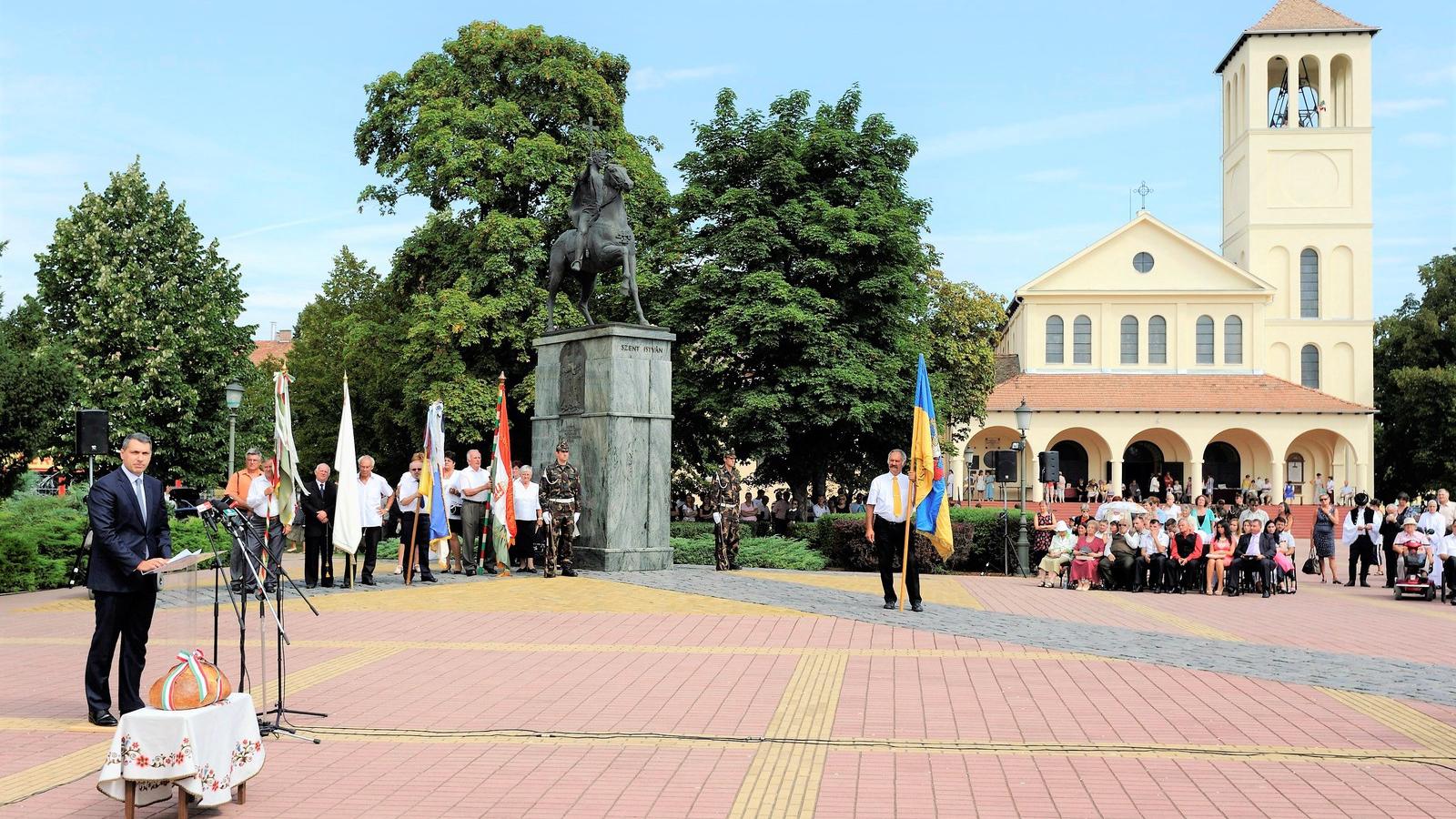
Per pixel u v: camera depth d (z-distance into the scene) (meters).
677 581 18.16
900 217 33.00
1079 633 13.86
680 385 33.44
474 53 35.16
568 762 7.39
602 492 19.41
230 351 38.72
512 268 32.66
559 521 18.48
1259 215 63.84
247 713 6.49
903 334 33.66
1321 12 64.00
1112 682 10.33
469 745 7.82
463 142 33.53
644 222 35.94
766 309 30.86
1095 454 60.50
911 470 15.62
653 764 7.33
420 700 9.34
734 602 15.89
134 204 37.34
